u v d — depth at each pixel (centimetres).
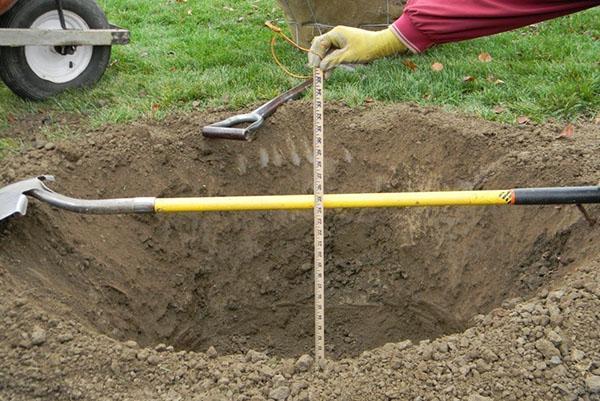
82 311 195
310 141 259
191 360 168
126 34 294
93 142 240
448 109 267
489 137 243
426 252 243
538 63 304
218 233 248
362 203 171
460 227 234
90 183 229
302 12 322
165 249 234
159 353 171
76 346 168
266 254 255
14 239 196
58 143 239
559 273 199
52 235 204
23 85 281
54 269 199
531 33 350
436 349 166
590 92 268
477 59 312
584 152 224
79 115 275
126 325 208
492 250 222
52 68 289
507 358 162
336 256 262
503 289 212
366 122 260
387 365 164
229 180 252
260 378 163
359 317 254
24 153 236
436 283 238
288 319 255
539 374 159
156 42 356
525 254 211
